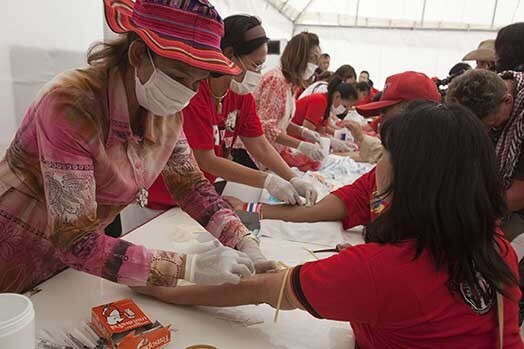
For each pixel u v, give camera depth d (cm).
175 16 89
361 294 83
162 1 88
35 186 106
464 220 79
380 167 92
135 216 192
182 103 104
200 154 176
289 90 279
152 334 93
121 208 121
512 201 164
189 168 135
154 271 99
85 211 97
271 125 262
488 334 87
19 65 178
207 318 109
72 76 98
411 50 945
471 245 81
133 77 102
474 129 80
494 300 86
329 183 234
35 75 187
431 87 161
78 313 106
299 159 265
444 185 79
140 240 150
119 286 121
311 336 105
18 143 103
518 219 171
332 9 937
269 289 100
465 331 85
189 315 110
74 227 96
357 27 961
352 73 534
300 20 975
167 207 187
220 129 200
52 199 95
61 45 200
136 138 111
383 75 983
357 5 912
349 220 175
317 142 301
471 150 79
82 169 95
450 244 81
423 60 945
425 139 80
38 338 94
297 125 323
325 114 373
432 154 79
